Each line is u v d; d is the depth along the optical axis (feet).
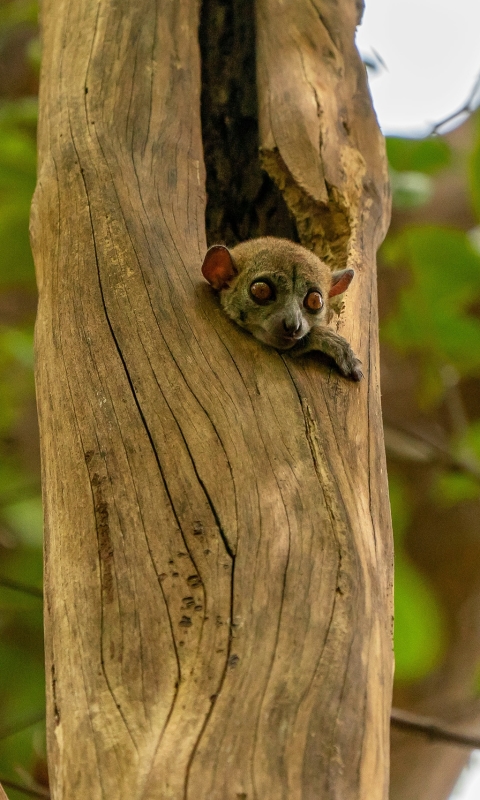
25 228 43.27
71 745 18.89
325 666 19.12
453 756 59.06
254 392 24.16
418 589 51.52
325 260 32.07
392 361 69.92
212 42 36.17
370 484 23.90
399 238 48.37
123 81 31.63
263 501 21.53
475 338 50.03
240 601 19.84
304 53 33.91
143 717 18.57
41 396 25.54
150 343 24.93
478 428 54.34
